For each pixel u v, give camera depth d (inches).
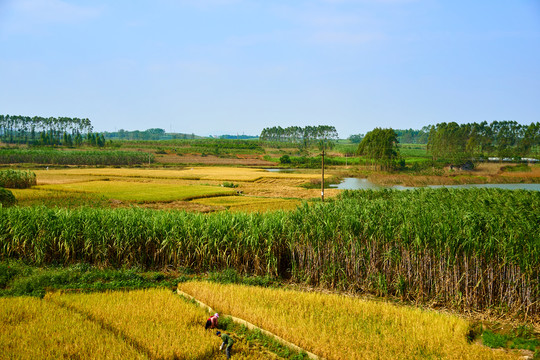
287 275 787.4
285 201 2054.6
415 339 474.6
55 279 673.0
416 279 653.9
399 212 745.6
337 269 720.3
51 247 791.7
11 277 695.1
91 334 458.3
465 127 7253.9
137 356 409.4
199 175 3592.5
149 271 774.5
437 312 577.9
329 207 845.2
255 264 770.2
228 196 2281.0
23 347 422.9
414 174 4407.0
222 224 799.1
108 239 786.8
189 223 812.6
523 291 577.6
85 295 601.3
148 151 6909.5
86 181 2787.9
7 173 2203.5
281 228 788.6
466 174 4318.4
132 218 816.9
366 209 795.4
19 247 803.4
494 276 612.7
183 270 768.9
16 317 502.9
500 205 1067.9
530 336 514.0
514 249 588.7
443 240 631.8
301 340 466.9
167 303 573.0
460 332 494.0
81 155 5098.4
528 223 640.4
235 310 553.9
